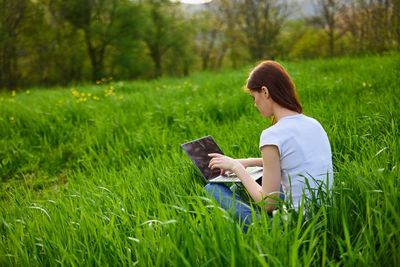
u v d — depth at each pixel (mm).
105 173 2920
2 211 2160
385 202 1377
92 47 29016
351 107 3586
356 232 1441
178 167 2662
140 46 29766
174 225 1404
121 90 9492
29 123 5293
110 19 27922
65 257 1481
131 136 4352
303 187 1478
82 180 2758
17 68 27797
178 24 37625
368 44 14422
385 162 1842
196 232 1374
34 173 4078
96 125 4914
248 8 28203
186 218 1451
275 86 1543
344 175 1789
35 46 25141
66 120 5484
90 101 6633
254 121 3920
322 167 1504
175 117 4941
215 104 5180
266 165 1484
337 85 5246
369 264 1140
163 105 5648
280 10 27594
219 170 2068
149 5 33562
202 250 1255
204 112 4918
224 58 48844
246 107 5035
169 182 2361
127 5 27125
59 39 25688
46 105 6348
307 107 3943
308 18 25922
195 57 41344
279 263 1067
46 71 27938
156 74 37969
